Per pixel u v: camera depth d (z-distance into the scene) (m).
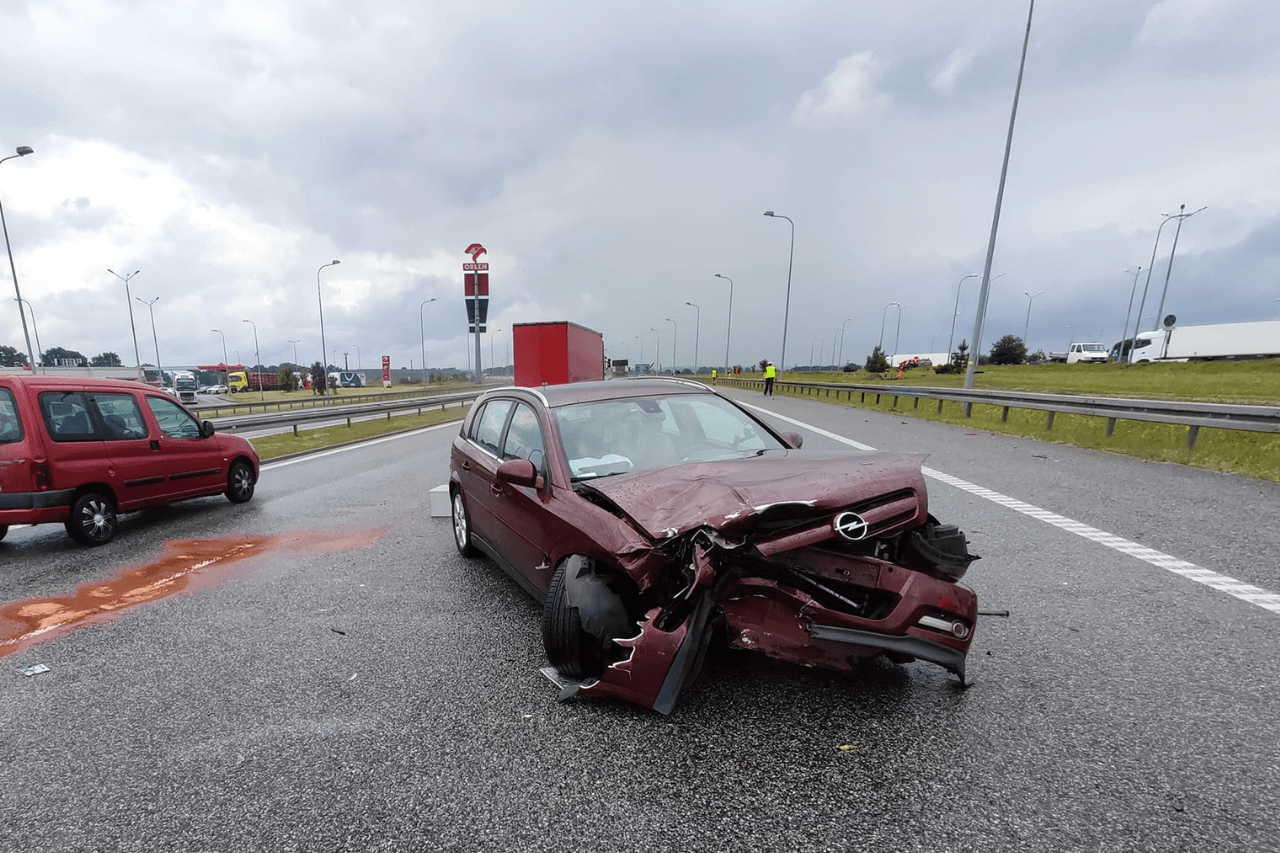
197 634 3.83
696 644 2.54
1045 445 10.98
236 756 2.53
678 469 3.21
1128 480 7.55
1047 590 4.03
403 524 6.66
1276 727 2.51
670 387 4.52
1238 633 3.36
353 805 2.21
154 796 2.30
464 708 2.84
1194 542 5.00
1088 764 2.29
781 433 4.25
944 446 10.89
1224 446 9.58
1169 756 2.33
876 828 2.00
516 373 22.66
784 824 2.03
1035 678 2.92
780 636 2.56
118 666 3.41
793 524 2.60
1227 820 1.99
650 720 2.66
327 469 11.05
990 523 5.68
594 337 27.28
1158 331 48.75
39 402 5.79
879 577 2.59
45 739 2.71
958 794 2.15
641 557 2.56
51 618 4.16
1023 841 1.92
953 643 2.55
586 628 2.81
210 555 5.65
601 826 2.05
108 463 6.23
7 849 2.04
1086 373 38.59
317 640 3.68
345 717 2.80
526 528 3.62
